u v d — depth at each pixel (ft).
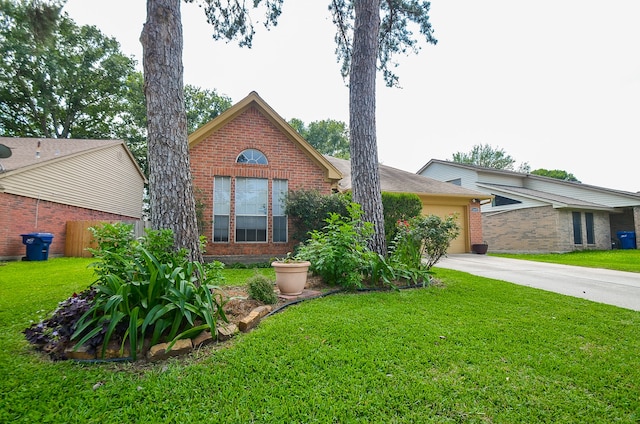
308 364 8.68
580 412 6.77
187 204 14.80
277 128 34.12
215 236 31.65
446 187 48.88
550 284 21.47
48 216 38.60
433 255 21.26
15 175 33.88
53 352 9.21
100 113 77.71
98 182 50.08
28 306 14.11
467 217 47.32
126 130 81.46
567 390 7.59
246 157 33.27
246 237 32.60
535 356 9.35
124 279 10.30
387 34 33.35
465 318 12.86
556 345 10.21
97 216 49.83
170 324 9.58
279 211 33.65
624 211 59.62
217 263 12.01
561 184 62.90
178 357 9.14
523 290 18.69
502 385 7.73
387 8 31.42
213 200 31.81
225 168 32.14
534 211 53.26
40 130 72.84
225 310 12.57
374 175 22.54
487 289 18.75
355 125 23.00
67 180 42.19
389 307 14.39
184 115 15.39
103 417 6.47
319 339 10.39
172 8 15.30
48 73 65.87
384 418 6.48
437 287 19.30
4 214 32.81
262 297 14.26
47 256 34.24
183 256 12.42
